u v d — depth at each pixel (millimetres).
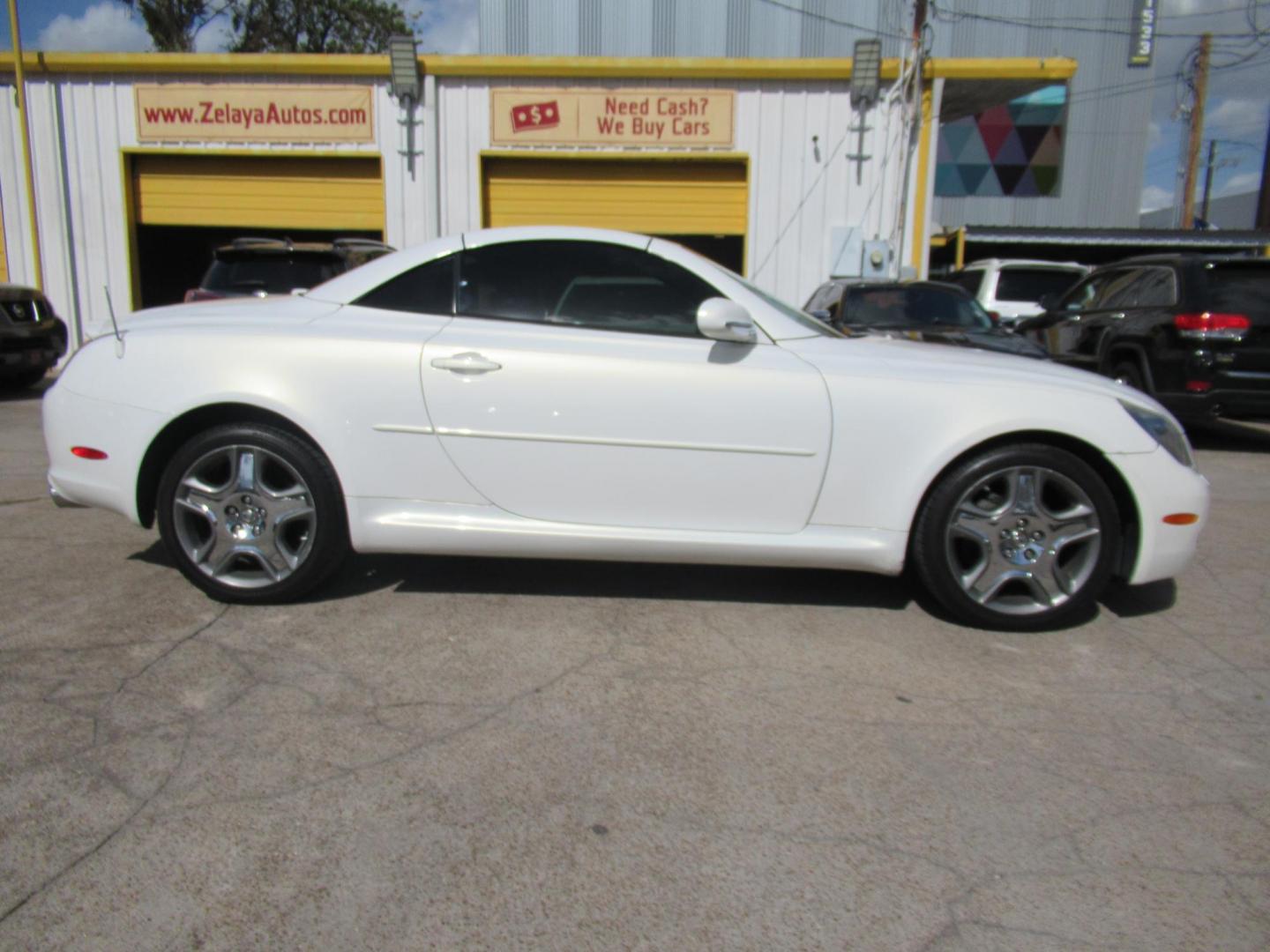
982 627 3914
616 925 2141
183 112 13719
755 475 3793
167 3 25062
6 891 2203
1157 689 3416
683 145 13703
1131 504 3863
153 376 3885
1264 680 3520
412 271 4027
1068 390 3828
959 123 28219
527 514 3863
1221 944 2123
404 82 13305
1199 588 4582
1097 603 4324
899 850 2438
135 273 14148
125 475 3938
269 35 27094
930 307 8828
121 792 2607
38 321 11297
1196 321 8148
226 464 3914
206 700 3145
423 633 3746
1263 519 6039
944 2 27484
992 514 3812
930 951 2082
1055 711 3223
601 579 4434
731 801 2635
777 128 13664
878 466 3783
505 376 3775
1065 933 2146
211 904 2174
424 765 2777
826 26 25422
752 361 3814
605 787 2688
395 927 2115
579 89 13594
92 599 4039
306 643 3617
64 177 13852
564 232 4047
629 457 3793
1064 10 28000
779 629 3875
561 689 3285
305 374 3809
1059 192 28531
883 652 3674
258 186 14062
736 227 14102
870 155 13672
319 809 2549
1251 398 8164
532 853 2385
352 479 3834
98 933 2076
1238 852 2457
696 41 25656
